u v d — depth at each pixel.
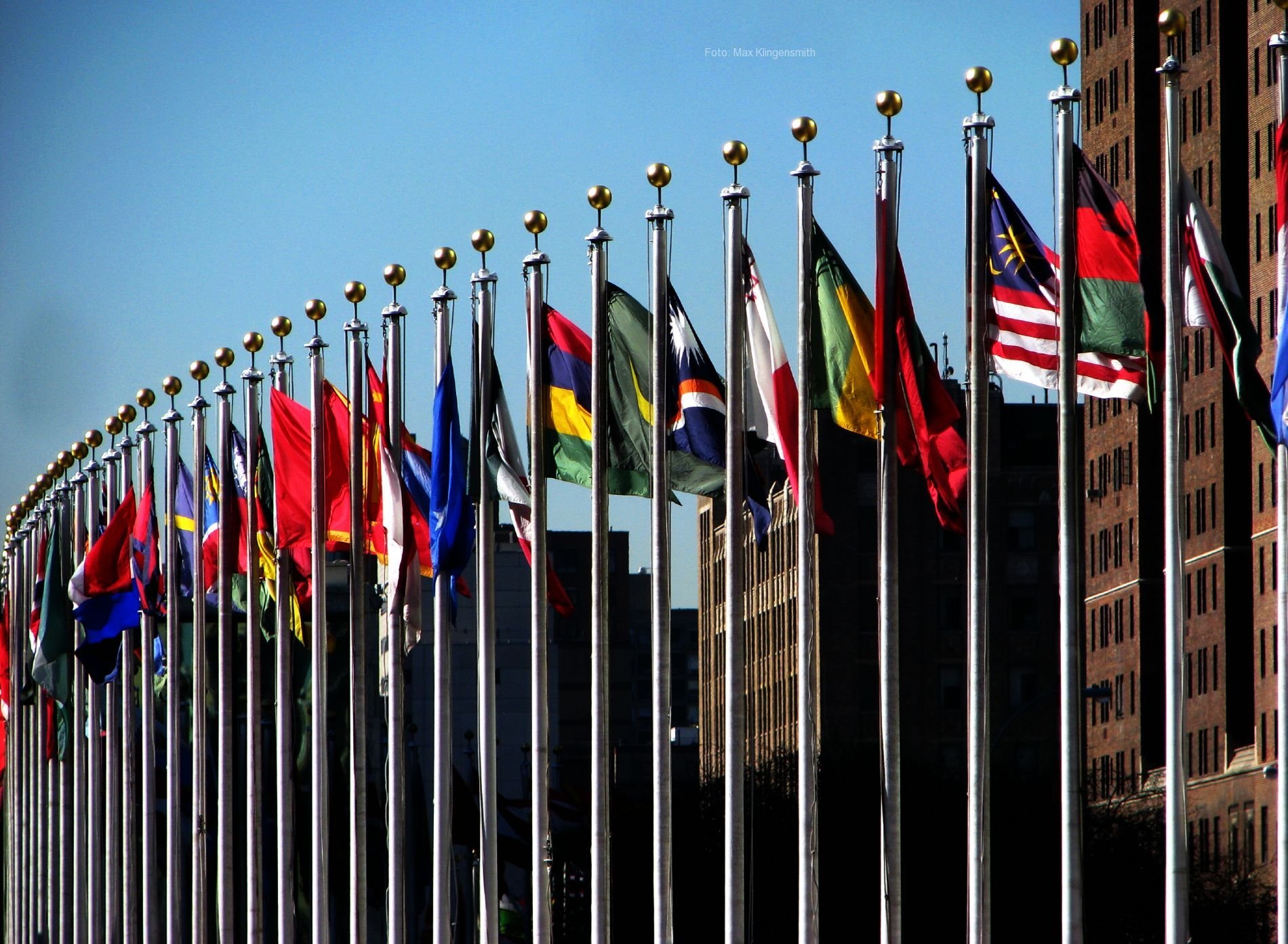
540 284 44.16
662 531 41.75
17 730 98.50
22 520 86.06
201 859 59.59
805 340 38.50
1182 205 33.31
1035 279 35.75
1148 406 34.62
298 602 60.38
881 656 37.72
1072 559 34.69
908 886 97.00
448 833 50.19
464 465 46.88
